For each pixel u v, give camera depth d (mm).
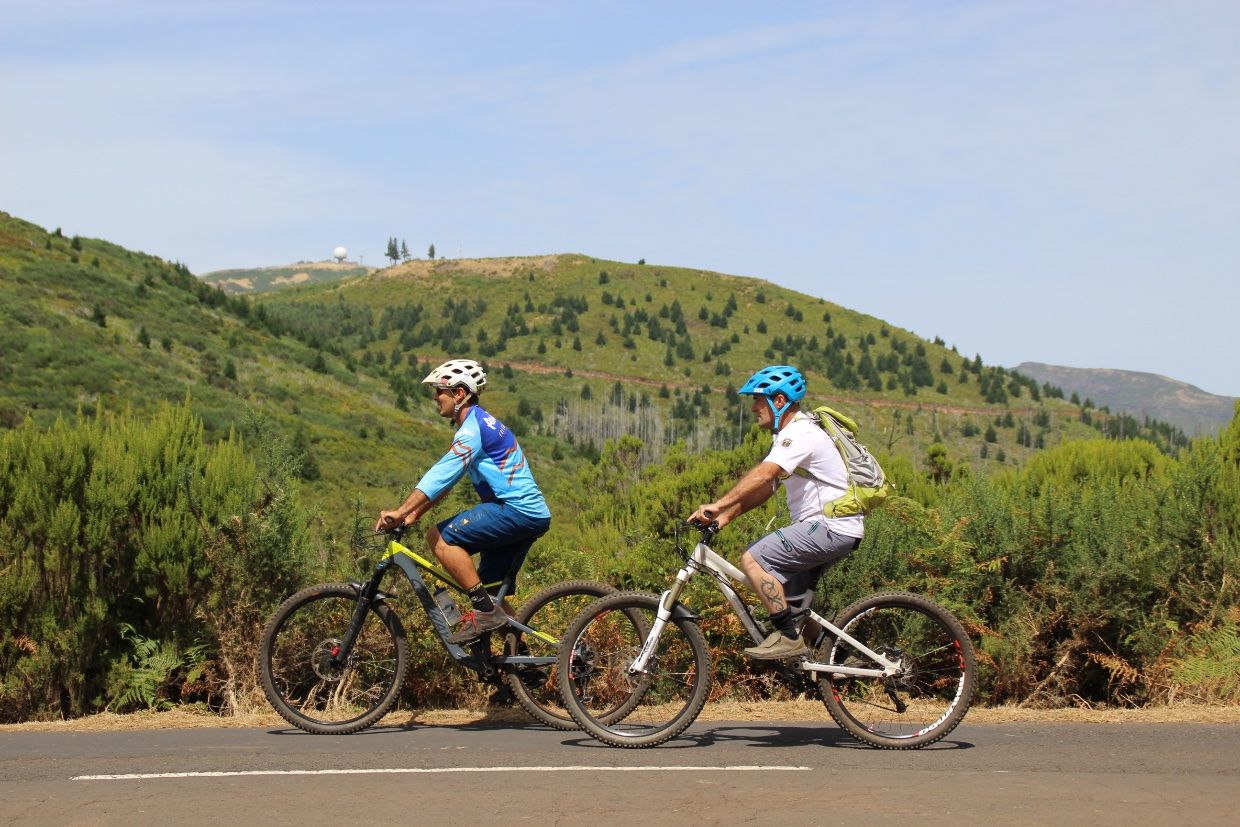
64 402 58062
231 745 6297
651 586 9055
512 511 6438
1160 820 4586
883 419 183750
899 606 6270
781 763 5688
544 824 4516
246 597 8078
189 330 88750
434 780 5289
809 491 6062
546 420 162750
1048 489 9172
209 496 8469
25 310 72938
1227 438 10492
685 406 189000
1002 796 4961
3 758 5961
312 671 7465
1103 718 7176
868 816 4641
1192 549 8930
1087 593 8477
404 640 6859
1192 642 8430
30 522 8250
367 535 8656
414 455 72812
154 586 8328
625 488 16844
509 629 6613
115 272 98062
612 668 6367
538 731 6695
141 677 8109
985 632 8359
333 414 78438
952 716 6129
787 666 6199
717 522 6105
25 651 8188
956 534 8703
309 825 4512
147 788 5164
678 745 6211
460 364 6594
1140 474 13266
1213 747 6098
